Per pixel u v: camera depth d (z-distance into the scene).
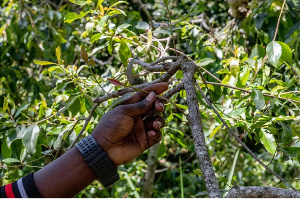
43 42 2.53
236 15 1.88
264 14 1.72
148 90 0.94
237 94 1.31
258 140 1.26
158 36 2.48
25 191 0.85
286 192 0.73
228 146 2.54
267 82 1.40
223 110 1.30
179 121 3.07
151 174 2.43
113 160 0.93
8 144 1.46
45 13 2.40
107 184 0.90
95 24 1.42
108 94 1.02
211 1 2.97
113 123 0.92
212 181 0.70
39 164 1.98
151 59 1.50
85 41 2.48
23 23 2.47
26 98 2.58
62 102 2.12
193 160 3.60
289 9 1.73
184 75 0.88
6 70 2.45
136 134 0.96
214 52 1.76
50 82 2.75
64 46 2.42
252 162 3.18
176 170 3.37
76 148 0.91
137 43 1.36
